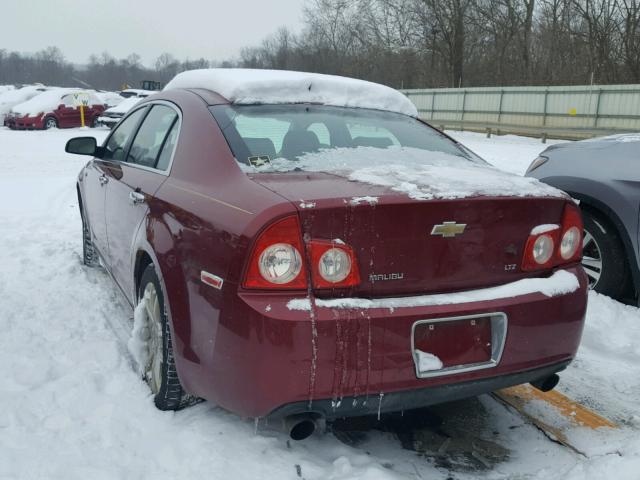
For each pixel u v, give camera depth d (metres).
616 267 4.50
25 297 4.55
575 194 4.61
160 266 2.83
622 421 3.12
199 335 2.53
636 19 28.61
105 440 2.75
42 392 3.13
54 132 23.80
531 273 2.68
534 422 3.11
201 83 3.54
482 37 36.91
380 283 2.38
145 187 3.30
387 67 40.16
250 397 2.33
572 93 24.42
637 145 4.50
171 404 2.96
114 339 3.85
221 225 2.44
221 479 2.49
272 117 3.16
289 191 2.40
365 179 2.57
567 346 2.74
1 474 2.47
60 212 8.10
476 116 28.69
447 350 2.47
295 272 2.28
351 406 2.35
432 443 2.91
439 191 2.43
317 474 2.55
